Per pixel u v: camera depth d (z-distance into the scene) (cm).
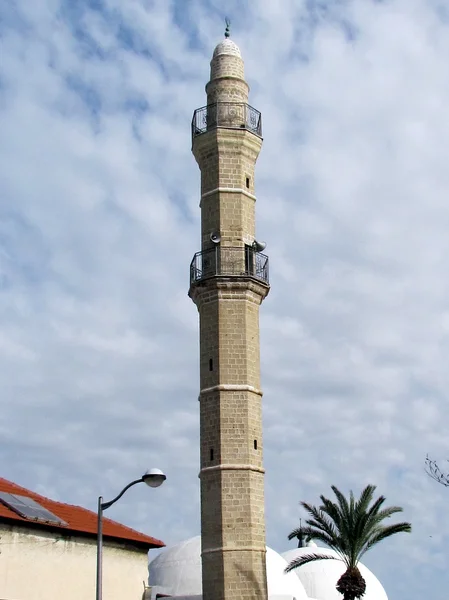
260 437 5084
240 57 5803
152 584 6925
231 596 4681
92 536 4947
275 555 7325
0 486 5072
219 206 5397
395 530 5316
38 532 4594
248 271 5303
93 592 4875
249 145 5553
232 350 5112
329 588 8106
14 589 4366
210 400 5053
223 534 4791
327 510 5303
